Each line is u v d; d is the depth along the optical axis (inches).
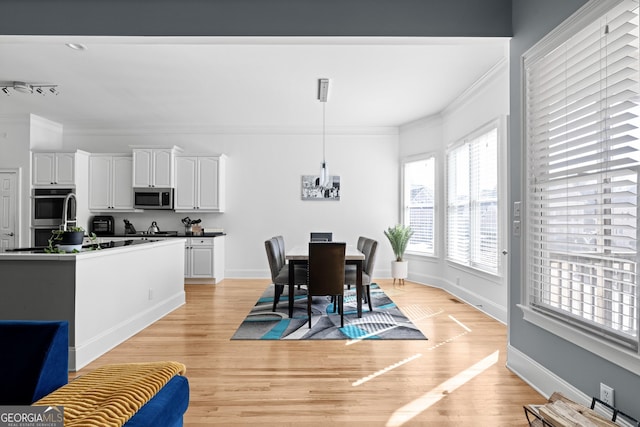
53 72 165.0
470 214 187.2
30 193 232.5
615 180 71.9
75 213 232.1
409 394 91.7
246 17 105.0
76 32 104.0
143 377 58.1
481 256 176.7
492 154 166.9
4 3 103.9
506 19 105.2
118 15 104.5
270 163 262.4
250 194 261.7
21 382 51.7
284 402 87.4
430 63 155.3
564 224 82.7
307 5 105.0
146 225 260.7
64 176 233.8
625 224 69.2
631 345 64.5
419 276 244.4
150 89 187.6
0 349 52.7
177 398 58.6
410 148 252.5
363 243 199.0
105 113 231.6
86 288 112.3
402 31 104.7
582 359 77.9
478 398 89.7
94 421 44.3
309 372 104.5
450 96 197.8
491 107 166.4
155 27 104.6
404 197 256.8
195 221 251.9
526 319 97.9
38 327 55.0
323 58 150.6
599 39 72.5
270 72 165.2
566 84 83.4
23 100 205.5
